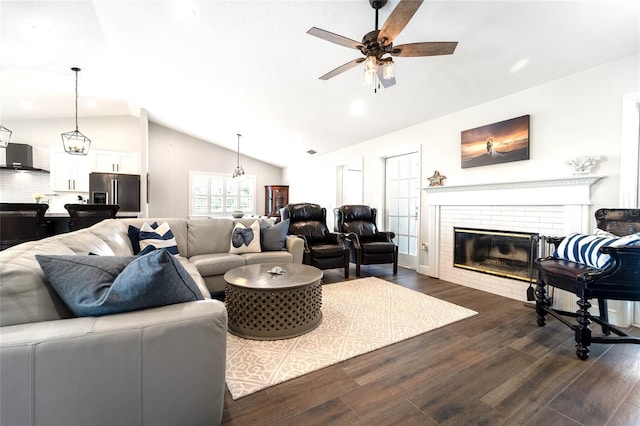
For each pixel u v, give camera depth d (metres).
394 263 4.18
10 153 5.24
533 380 1.62
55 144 5.86
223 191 8.34
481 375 1.67
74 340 0.95
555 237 2.49
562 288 2.06
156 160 7.41
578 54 2.45
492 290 3.32
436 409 1.39
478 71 2.91
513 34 2.35
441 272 3.95
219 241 3.45
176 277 1.17
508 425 1.28
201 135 7.54
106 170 6.06
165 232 2.96
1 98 4.77
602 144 2.52
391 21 1.73
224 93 4.45
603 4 1.95
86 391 0.97
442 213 3.95
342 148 6.00
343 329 2.27
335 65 3.23
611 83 2.47
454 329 2.29
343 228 4.49
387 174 5.12
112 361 1.00
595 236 2.19
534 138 3.00
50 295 1.07
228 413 1.35
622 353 1.93
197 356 1.12
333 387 1.56
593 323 2.50
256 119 5.44
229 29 2.83
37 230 3.26
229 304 2.27
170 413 1.09
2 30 2.86
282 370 1.71
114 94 5.04
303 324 2.20
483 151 3.43
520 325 2.38
